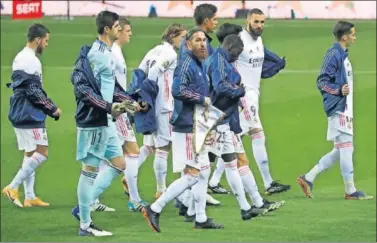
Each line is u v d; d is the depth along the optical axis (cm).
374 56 8044
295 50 8656
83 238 2541
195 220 2688
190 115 2514
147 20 13412
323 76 3150
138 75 3036
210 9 2853
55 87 6188
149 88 3025
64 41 9675
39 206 3091
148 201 3186
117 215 2916
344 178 3177
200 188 2623
